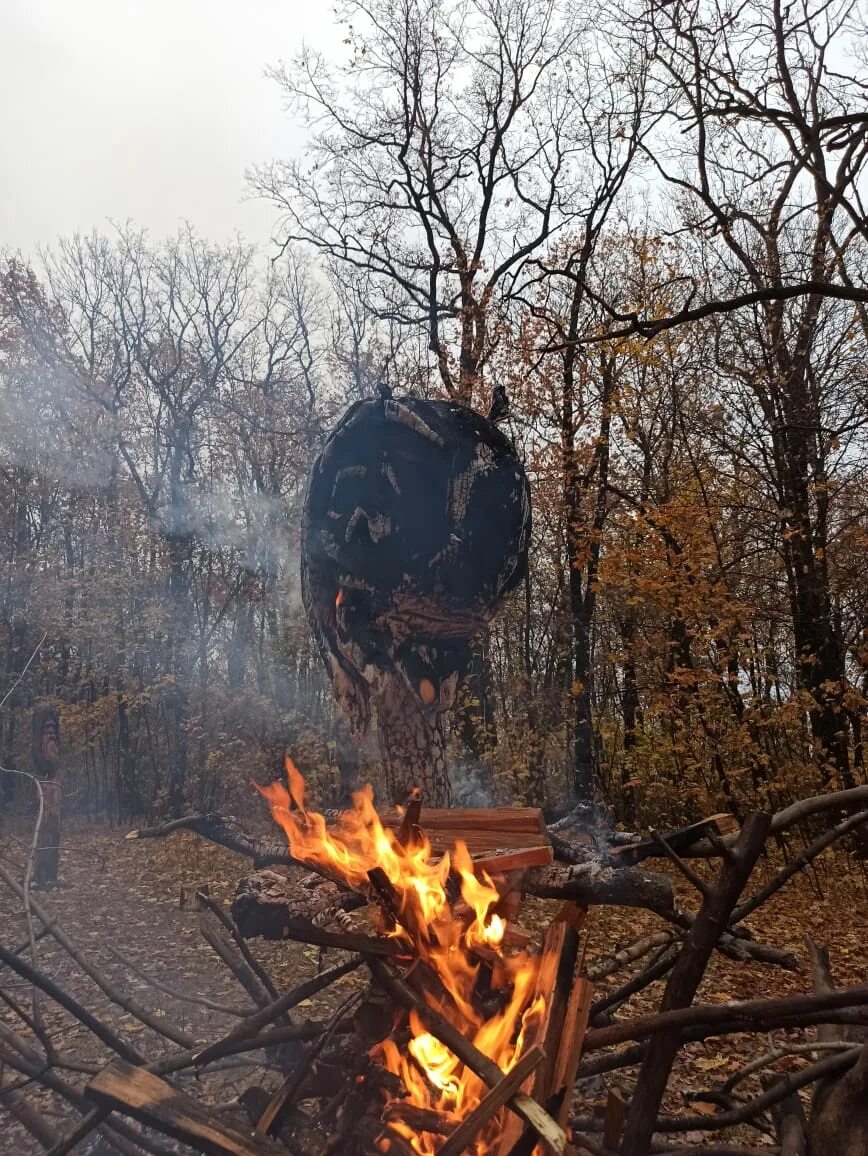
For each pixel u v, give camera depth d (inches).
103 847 414.9
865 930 285.0
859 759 381.7
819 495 414.9
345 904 81.4
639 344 394.3
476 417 95.2
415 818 81.6
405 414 90.1
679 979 75.2
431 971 76.4
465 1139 62.4
